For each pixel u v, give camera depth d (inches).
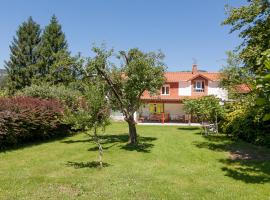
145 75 721.6
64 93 1005.2
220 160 578.2
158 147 733.9
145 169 486.6
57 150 679.1
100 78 717.9
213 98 1072.8
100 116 510.3
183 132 1125.7
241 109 945.5
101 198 331.6
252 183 410.6
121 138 904.3
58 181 400.8
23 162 534.9
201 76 1804.9
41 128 808.9
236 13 653.9
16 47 2023.9
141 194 347.6
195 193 357.7
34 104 791.7
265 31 611.8
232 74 886.4
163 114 1667.1
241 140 880.3
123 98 765.3
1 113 641.0
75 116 498.9
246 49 642.8
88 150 682.2
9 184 380.5
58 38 2037.4
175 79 1845.5
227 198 341.7
